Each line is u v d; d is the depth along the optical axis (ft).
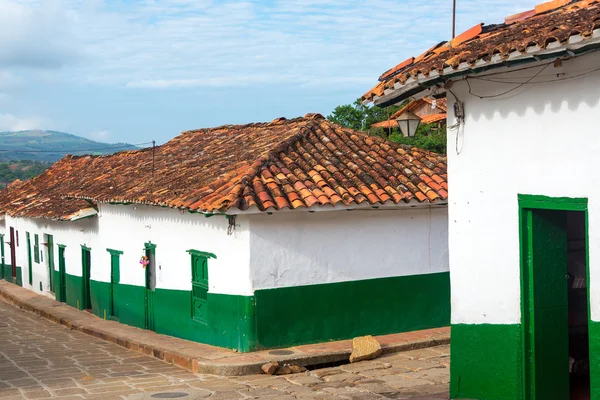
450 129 26.61
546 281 24.20
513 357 24.32
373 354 38.22
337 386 32.45
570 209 22.13
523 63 22.33
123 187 52.70
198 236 42.75
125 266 53.52
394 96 28.25
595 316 21.16
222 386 33.14
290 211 39.14
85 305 63.98
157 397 31.04
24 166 250.37
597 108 21.12
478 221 25.53
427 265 44.37
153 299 49.39
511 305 24.44
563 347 24.59
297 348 39.11
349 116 93.76
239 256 38.96
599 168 21.07
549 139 22.74
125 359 41.88
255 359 36.76
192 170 48.47
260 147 47.01
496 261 24.90
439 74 24.71
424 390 30.71
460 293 26.37
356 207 40.09
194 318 43.98
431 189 43.11
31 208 73.10
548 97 22.72
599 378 20.97
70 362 41.32
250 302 38.47
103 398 31.24
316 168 42.42
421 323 44.06
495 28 26.99
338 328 41.19
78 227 64.23
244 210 36.83
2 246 93.15
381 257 42.73
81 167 85.10
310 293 40.24
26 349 46.73
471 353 25.95
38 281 77.46
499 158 24.58
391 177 43.34
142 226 50.16
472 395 25.96
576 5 24.64
